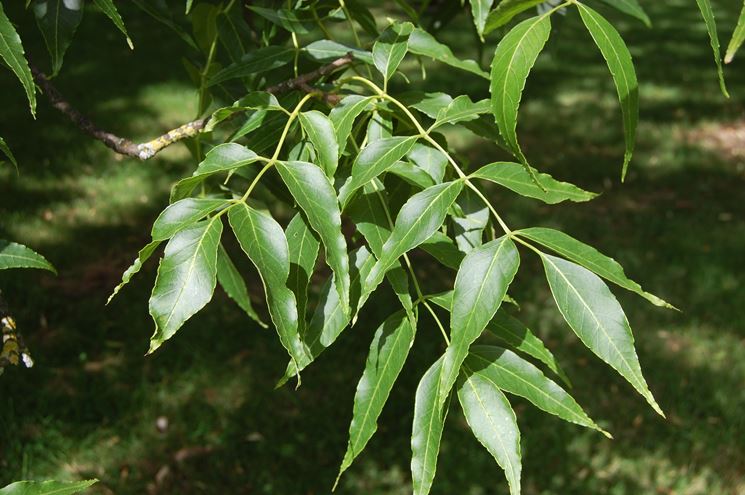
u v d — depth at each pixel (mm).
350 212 1102
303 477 3967
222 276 1709
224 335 4723
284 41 1875
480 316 938
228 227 5824
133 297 5062
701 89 9664
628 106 1035
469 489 3924
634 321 5129
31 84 1007
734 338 5004
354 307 1077
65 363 4484
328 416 4277
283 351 4664
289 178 1022
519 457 985
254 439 4121
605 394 4516
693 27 12633
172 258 946
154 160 6867
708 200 6855
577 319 957
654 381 4617
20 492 967
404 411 4387
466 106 1191
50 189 6250
